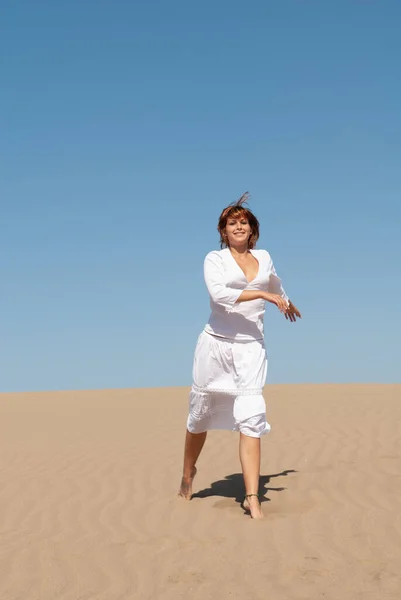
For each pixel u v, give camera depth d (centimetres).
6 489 789
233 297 616
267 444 982
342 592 455
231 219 648
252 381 631
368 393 1539
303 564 502
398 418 1162
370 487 714
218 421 662
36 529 632
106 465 891
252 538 561
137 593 470
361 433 1045
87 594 475
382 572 484
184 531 594
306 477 768
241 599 451
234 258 645
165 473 823
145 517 644
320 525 587
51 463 934
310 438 1020
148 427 1230
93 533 603
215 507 661
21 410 1572
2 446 1097
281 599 448
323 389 1648
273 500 675
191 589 470
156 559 527
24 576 512
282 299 608
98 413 1472
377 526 580
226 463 862
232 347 634
